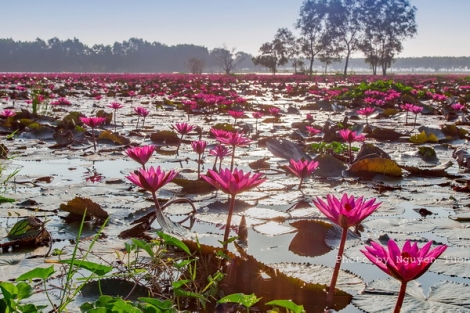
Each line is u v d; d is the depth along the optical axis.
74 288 2.02
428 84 29.73
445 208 3.58
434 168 4.91
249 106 13.61
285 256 2.56
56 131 6.93
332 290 2.00
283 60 63.88
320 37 62.22
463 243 2.77
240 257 2.11
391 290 2.12
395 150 6.39
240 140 4.16
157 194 3.85
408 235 2.92
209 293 2.00
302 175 4.03
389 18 61.47
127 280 2.08
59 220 3.07
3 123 7.72
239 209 3.46
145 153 3.12
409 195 3.98
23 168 4.86
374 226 3.09
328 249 2.69
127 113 11.47
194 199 3.72
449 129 7.59
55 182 4.22
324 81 37.03
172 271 2.19
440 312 1.91
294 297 2.05
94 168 4.91
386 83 19.27
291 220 3.22
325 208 1.99
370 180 4.61
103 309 1.41
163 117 10.77
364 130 8.09
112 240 2.68
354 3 61.81
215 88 23.09
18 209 3.29
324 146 6.06
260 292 2.03
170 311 1.60
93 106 13.05
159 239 2.57
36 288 2.02
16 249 2.53
